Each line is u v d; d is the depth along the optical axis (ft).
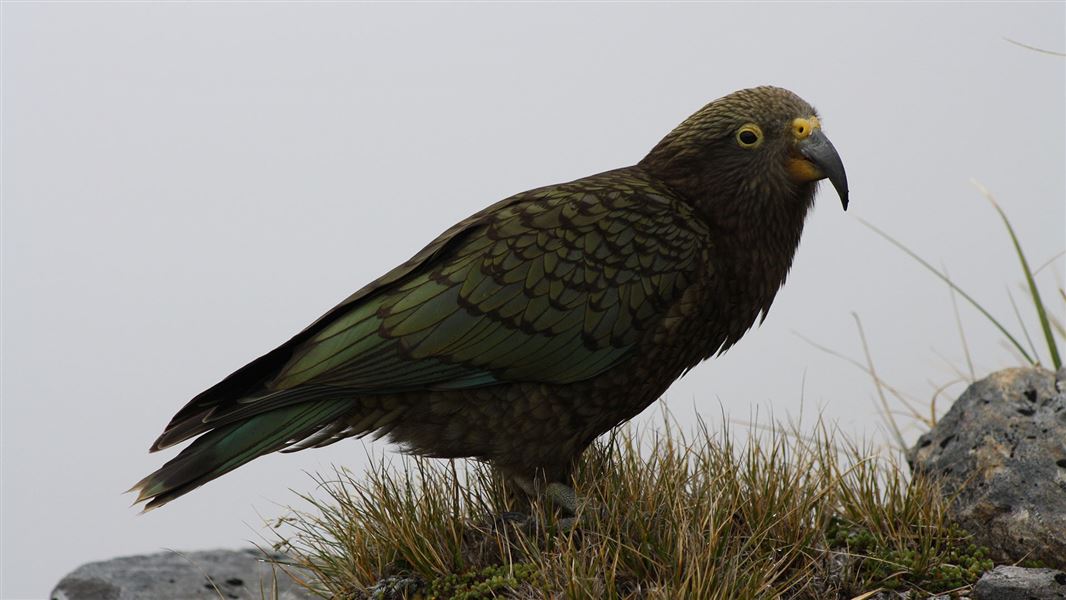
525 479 31.09
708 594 26.55
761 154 30.99
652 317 29.96
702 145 31.35
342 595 30.04
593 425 30.86
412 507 30.55
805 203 32.17
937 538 29.55
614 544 28.53
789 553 28.60
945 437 32.89
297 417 29.68
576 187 31.04
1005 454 30.45
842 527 30.58
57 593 34.12
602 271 29.66
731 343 32.53
